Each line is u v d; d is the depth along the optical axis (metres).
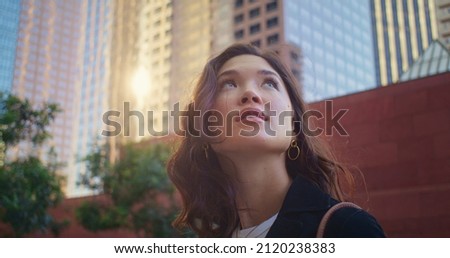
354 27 38.91
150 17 43.34
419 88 12.36
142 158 14.06
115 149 15.56
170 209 13.83
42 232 13.29
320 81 36.56
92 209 14.88
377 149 12.62
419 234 11.61
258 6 36.84
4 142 11.65
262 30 36.25
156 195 14.30
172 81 38.34
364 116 12.97
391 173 12.34
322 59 38.22
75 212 15.55
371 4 37.09
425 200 11.70
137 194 13.98
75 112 46.50
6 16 40.88
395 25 31.66
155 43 41.69
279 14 35.75
